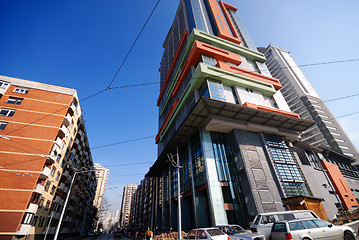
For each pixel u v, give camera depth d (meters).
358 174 45.19
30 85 26.36
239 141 26.59
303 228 8.18
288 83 78.81
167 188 38.88
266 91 34.91
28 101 24.94
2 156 20.23
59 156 26.52
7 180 19.27
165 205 37.88
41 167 21.36
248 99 31.52
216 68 32.44
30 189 19.64
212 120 26.45
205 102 24.48
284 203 21.69
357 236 10.53
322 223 8.50
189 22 50.25
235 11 59.34
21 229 17.64
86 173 47.88
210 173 23.70
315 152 38.25
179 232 14.06
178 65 46.81
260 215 10.80
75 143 34.25
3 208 17.81
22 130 22.52
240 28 53.00
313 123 29.92
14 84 25.50
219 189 22.77
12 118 22.84
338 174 36.50
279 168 25.52
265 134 29.44
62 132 25.59
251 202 21.91
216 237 8.29
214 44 40.34
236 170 25.31
